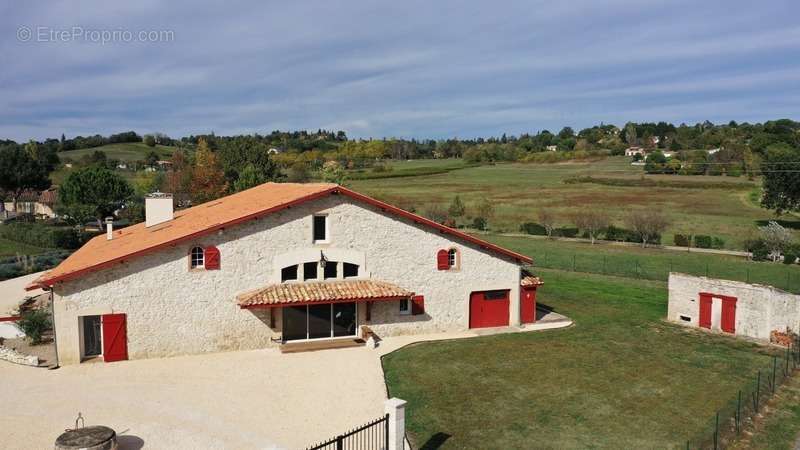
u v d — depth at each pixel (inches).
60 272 987.3
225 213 1148.5
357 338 1130.7
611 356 1058.7
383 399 839.1
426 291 1196.5
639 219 2628.0
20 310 1249.4
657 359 1043.3
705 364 1016.9
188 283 1015.0
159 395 832.9
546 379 936.3
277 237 1074.1
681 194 3892.7
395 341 1139.3
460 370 972.6
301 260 1092.5
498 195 4158.5
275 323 1075.3
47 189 3949.3
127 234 1302.9
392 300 1163.9
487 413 799.7
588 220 2785.4
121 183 2957.7
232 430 721.6
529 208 3607.3
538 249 2468.0
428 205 3442.4
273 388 871.7
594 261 2162.9
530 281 1295.5
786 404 845.8
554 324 1294.3
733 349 1107.3
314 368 967.0
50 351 1019.9
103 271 964.6
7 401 799.7
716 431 690.2
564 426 762.2
